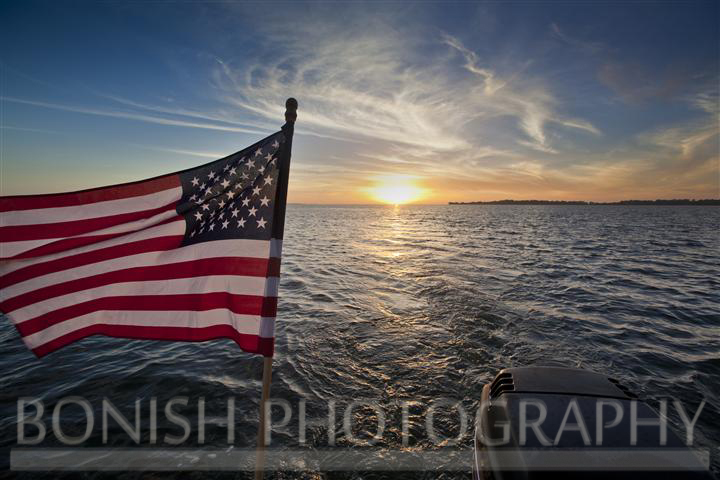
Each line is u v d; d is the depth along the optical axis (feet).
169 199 11.39
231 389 21.59
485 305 38.55
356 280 53.93
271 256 11.37
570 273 57.62
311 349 27.50
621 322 33.81
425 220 281.13
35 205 10.54
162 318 11.27
